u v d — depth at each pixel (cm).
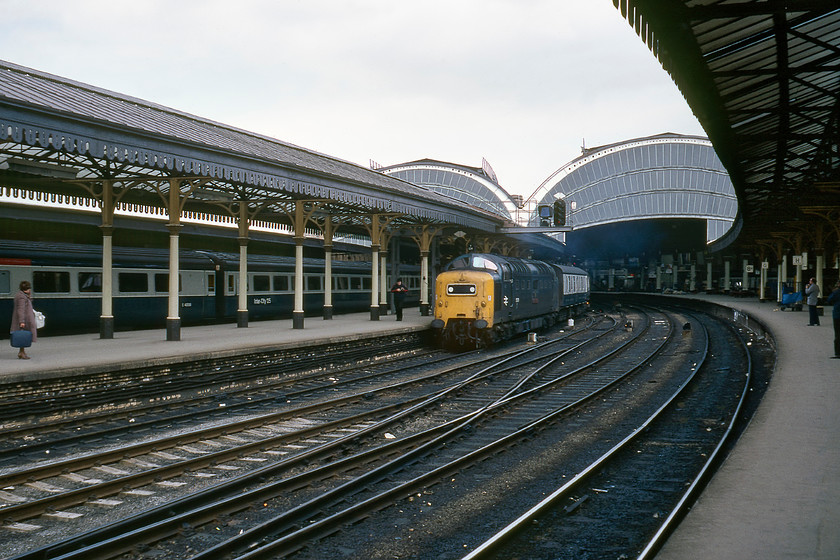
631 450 1081
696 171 8138
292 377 1819
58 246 2231
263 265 3064
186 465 927
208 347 1820
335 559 640
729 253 7950
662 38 873
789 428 933
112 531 673
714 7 789
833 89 1554
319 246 3884
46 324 2139
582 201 8500
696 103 1203
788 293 4050
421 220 3428
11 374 1284
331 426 1211
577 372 1922
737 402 1489
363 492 840
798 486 673
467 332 2580
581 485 876
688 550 509
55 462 902
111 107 1745
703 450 1077
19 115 1291
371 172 3294
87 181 1997
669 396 1599
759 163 2052
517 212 4981
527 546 673
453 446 1097
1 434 1086
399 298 3028
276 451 1047
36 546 668
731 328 3472
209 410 1324
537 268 3247
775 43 1166
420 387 1695
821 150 1950
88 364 1443
